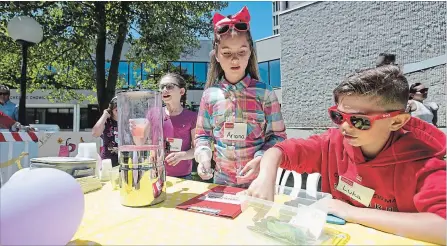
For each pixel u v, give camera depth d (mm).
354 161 1061
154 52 6777
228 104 1630
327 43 8562
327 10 8508
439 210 757
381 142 961
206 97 1746
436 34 5996
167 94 2400
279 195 1128
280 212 832
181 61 16109
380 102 912
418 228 752
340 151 1146
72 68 7484
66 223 669
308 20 9086
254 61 1735
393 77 935
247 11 1573
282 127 1662
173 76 2574
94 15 5445
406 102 959
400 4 6699
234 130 1607
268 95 1652
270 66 13891
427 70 6117
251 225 844
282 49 9992
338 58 8273
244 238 766
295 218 814
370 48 7426
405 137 959
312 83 9094
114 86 6285
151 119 1152
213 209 1005
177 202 1129
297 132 9602
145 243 738
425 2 6184
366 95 912
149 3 5871
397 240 753
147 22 5973
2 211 605
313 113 9125
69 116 18672
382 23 7105
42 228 627
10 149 1867
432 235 729
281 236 762
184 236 782
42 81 7469
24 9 5203
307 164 1203
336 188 1152
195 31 7637
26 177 671
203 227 850
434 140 966
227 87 1654
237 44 1525
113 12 5957
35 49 6340
